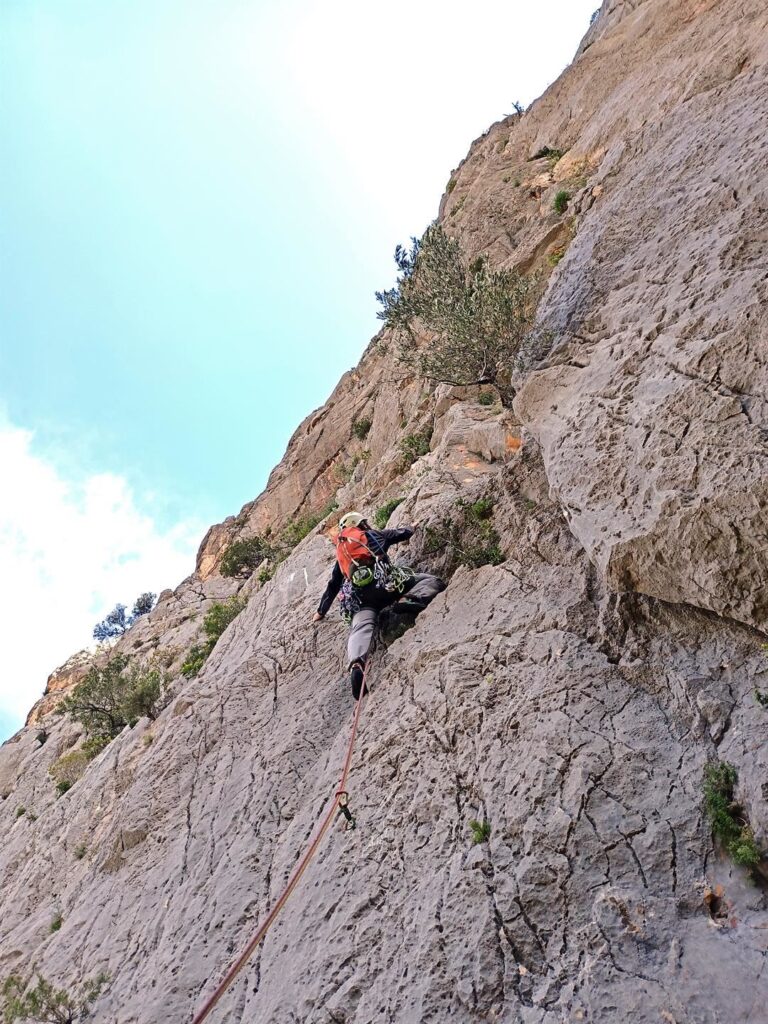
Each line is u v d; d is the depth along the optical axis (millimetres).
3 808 18641
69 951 6164
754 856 3213
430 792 4406
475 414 9570
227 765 6512
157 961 5035
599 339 5902
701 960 3000
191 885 5465
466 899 3664
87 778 12289
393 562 6688
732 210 5473
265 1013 3971
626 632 4426
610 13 17344
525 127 17234
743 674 3840
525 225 13625
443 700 4855
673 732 3848
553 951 3303
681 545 3992
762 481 3699
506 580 5504
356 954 3871
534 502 5973
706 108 7246
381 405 19375
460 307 7969
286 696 6758
